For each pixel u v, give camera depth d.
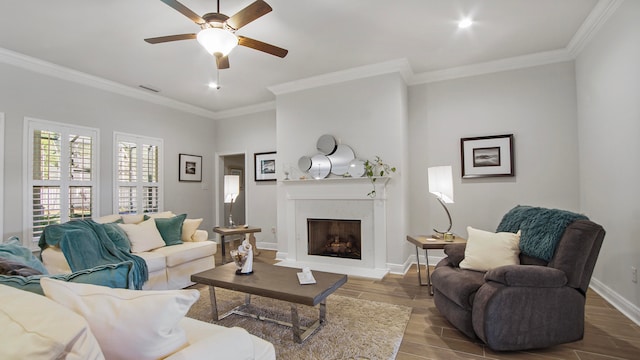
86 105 4.28
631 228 2.58
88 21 2.94
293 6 2.77
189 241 4.17
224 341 1.15
